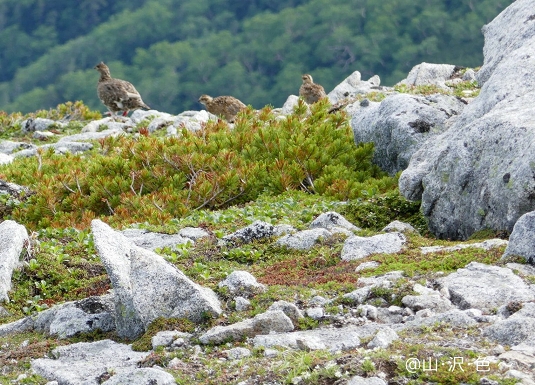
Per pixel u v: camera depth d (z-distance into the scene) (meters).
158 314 41.62
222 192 72.12
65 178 77.50
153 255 43.31
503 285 41.31
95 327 43.62
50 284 53.06
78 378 37.91
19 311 50.53
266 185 72.25
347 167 73.75
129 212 70.44
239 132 83.06
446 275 43.47
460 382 33.22
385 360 34.72
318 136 77.50
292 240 53.88
